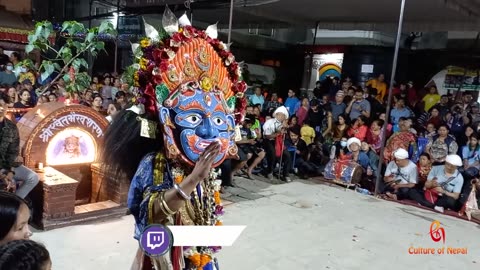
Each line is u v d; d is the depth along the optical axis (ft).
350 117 21.67
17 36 30.53
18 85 20.61
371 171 18.33
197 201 5.24
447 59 26.91
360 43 30.58
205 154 4.61
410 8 20.20
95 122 12.55
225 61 5.64
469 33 26.81
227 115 5.48
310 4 21.34
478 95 25.63
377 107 22.20
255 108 19.93
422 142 18.02
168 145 4.92
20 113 17.74
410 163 16.90
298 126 20.24
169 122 4.99
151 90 4.96
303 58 33.35
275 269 9.79
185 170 5.16
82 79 15.20
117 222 11.78
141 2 21.52
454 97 25.18
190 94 5.11
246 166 19.40
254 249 10.84
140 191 5.06
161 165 5.07
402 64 28.66
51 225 10.90
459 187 15.61
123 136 5.39
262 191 16.74
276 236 11.88
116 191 12.29
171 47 5.09
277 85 33.96
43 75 14.90
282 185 17.93
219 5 19.12
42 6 31.12
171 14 5.34
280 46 34.04
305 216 13.89
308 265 10.15
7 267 3.07
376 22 24.90
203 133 5.06
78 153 12.46
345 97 23.32
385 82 27.04
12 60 27.45
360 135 19.60
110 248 10.10
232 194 16.02
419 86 28.37
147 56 5.12
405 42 29.32
